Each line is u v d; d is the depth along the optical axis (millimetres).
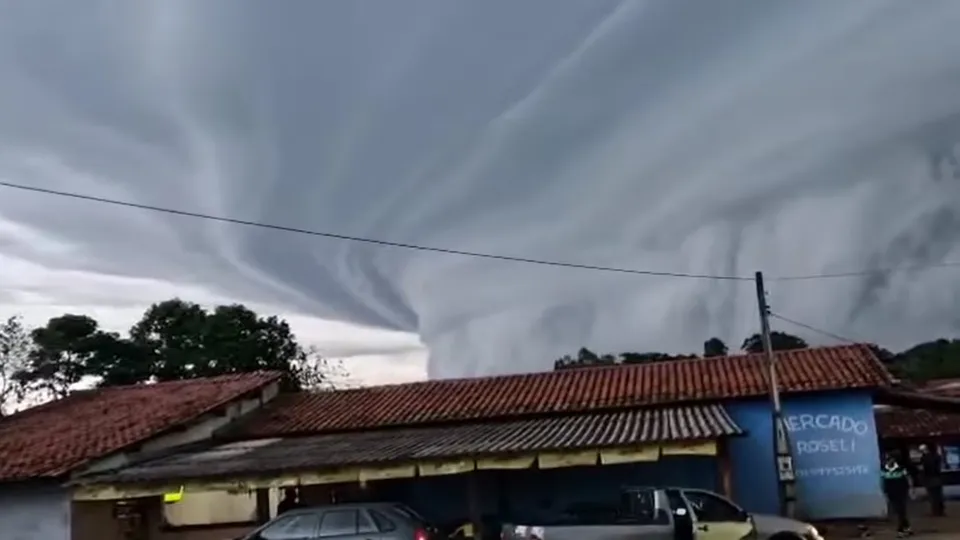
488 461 19547
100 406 28062
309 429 25922
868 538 20766
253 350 49312
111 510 23156
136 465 22625
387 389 29734
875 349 28344
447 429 24484
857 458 23688
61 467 21344
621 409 24750
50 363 44875
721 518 15211
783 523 15625
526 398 26438
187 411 25391
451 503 25109
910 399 27875
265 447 23812
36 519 21734
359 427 25641
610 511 15148
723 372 26656
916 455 34375
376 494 25516
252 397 28656
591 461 19109
